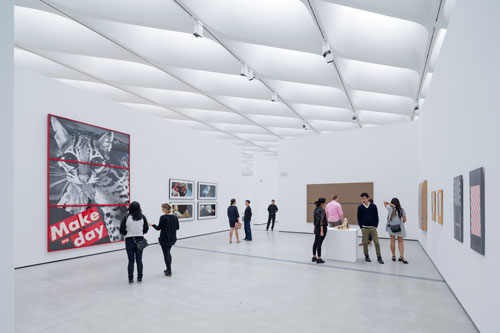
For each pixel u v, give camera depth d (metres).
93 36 7.65
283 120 15.12
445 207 5.66
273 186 19.67
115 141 9.08
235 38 6.55
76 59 8.73
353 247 7.52
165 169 11.20
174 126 11.75
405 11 5.54
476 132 3.64
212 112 14.30
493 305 3.07
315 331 3.68
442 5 5.30
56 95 7.51
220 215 14.68
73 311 4.27
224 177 15.13
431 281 5.79
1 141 1.61
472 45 3.84
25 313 4.20
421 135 10.15
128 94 11.73
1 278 1.58
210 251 9.05
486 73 3.29
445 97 5.61
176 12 6.28
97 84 11.23
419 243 10.53
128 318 4.04
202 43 8.22
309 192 13.75
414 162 11.61
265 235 12.99
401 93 9.74
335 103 11.30
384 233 11.94
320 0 5.61
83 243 7.95
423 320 4.00
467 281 4.12
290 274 6.33
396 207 7.54
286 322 3.94
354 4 5.34
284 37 6.72
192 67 8.29
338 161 13.18
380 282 5.73
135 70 9.74
